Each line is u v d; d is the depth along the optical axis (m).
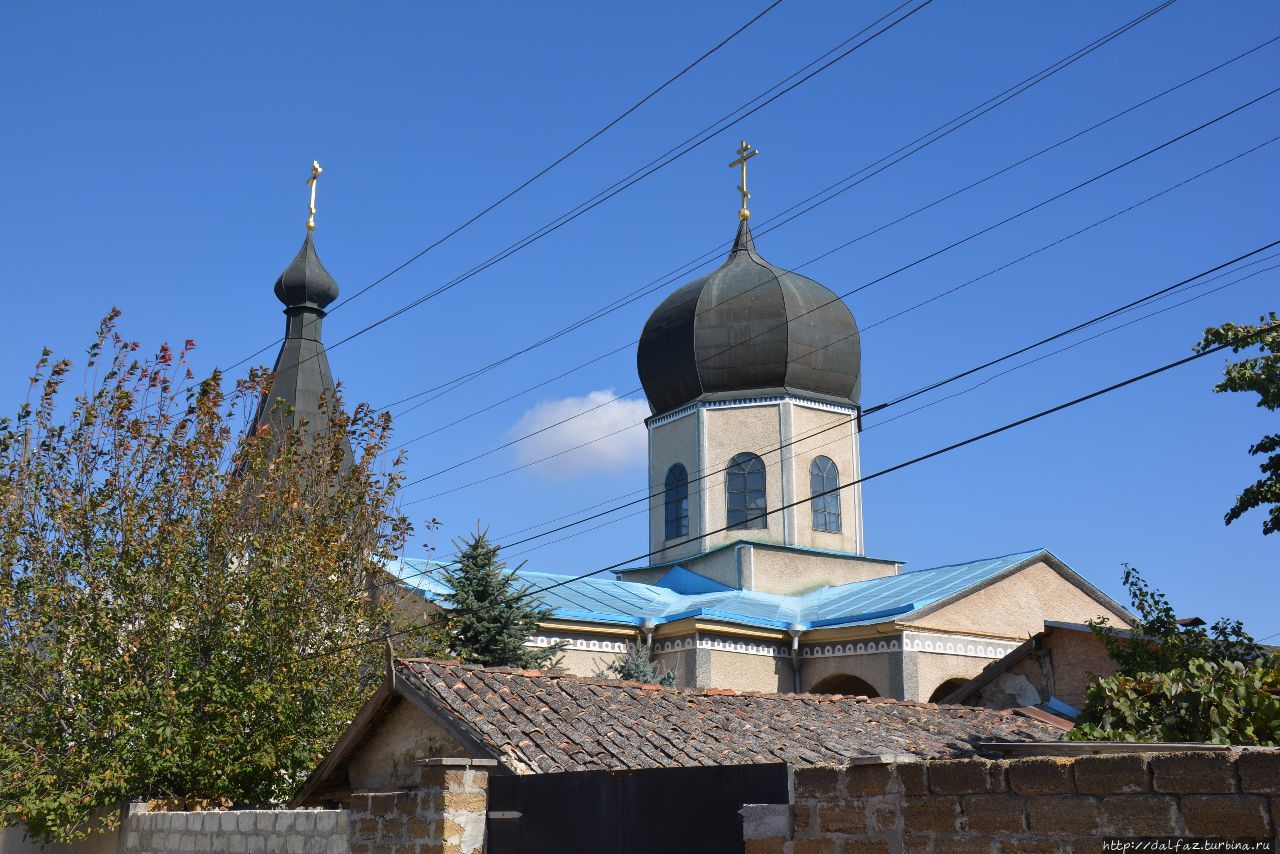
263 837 13.23
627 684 15.28
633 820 9.80
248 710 19.52
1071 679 22.78
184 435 21.83
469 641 25.86
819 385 35.81
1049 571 31.62
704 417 35.62
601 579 35.12
